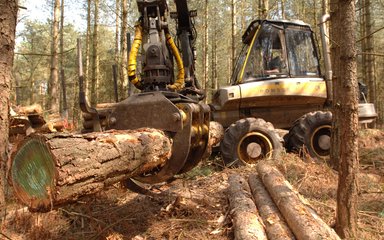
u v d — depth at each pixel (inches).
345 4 125.7
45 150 82.7
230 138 236.1
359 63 793.6
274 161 210.8
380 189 178.5
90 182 91.4
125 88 488.7
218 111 272.4
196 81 200.4
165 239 134.3
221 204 164.2
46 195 82.8
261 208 142.3
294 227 114.2
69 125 320.5
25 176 87.2
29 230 140.3
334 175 198.1
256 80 263.1
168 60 162.9
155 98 136.4
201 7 833.5
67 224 148.4
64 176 81.4
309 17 785.6
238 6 841.5
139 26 163.9
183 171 161.5
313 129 245.0
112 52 1057.5
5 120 103.7
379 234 128.5
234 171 217.9
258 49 267.1
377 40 847.1
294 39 271.0
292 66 266.8
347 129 125.3
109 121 141.3
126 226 144.1
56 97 487.2
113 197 179.8
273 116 273.3
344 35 126.2
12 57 107.0
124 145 105.7
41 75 928.9
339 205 127.3
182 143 133.4
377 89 936.9
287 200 132.2
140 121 137.4
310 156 238.8
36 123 266.4
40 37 880.3
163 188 202.4
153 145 120.3
